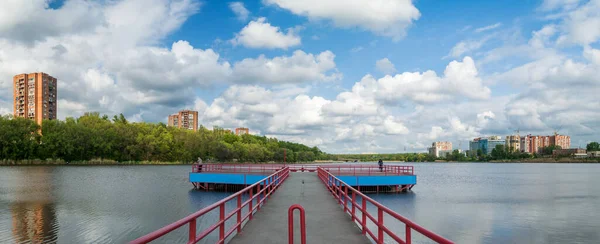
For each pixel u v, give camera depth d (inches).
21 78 5492.1
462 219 1116.5
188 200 1375.5
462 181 2733.8
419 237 864.9
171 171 3262.8
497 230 977.5
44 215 1085.1
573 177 3346.5
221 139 5585.6
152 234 155.0
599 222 1101.1
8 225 948.6
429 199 1477.6
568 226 1034.7
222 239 300.0
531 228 1007.6
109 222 984.9
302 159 7204.7
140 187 1847.9
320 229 401.7
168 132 5064.0
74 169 3403.1
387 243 792.3
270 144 6614.2
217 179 1521.9
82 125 4392.2
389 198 1439.5
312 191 798.5
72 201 1365.7
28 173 2812.5
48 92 5669.3
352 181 1409.9
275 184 863.7
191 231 222.7
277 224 427.5
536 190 2059.5
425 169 5388.8
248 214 444.8
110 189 1764.3
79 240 797.9
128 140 4601.4
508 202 1510.8
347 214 498.6
